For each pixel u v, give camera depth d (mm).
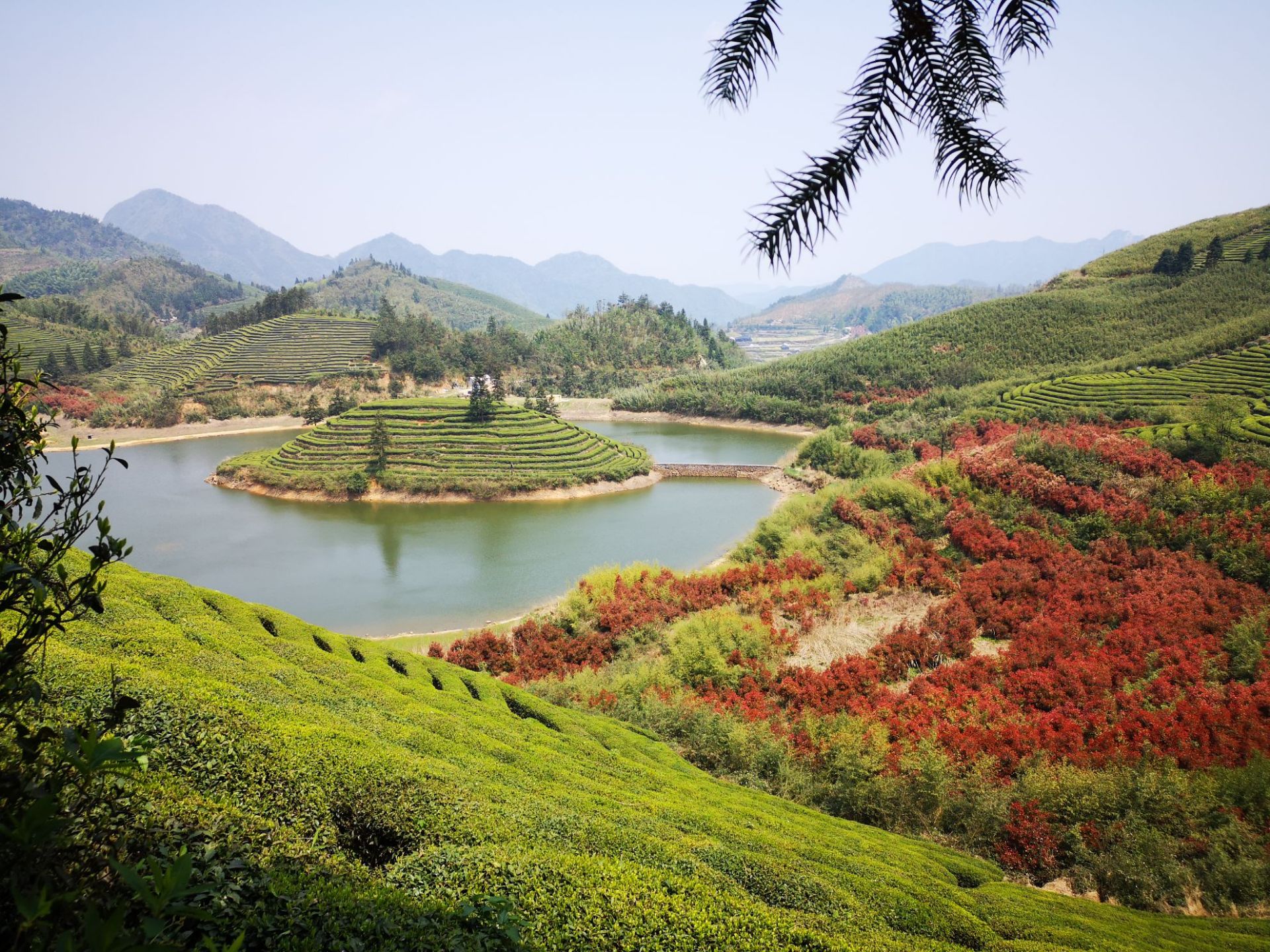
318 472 101125
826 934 14570
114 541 5191
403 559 73250
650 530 84500
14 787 4637
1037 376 122750
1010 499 59250
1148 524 52125
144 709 14836
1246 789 27766
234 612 33500
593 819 18125
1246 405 81625
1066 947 17203
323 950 8164
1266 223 182125
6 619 16047
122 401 155625
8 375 5348
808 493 99812
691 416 166625
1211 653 38375
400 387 179375
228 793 13750
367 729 21969
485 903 8648
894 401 139750
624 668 44156
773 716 37125
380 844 14727
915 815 29031
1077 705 35375
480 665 45312
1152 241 195875
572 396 195250
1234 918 22953
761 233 5188
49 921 4230
